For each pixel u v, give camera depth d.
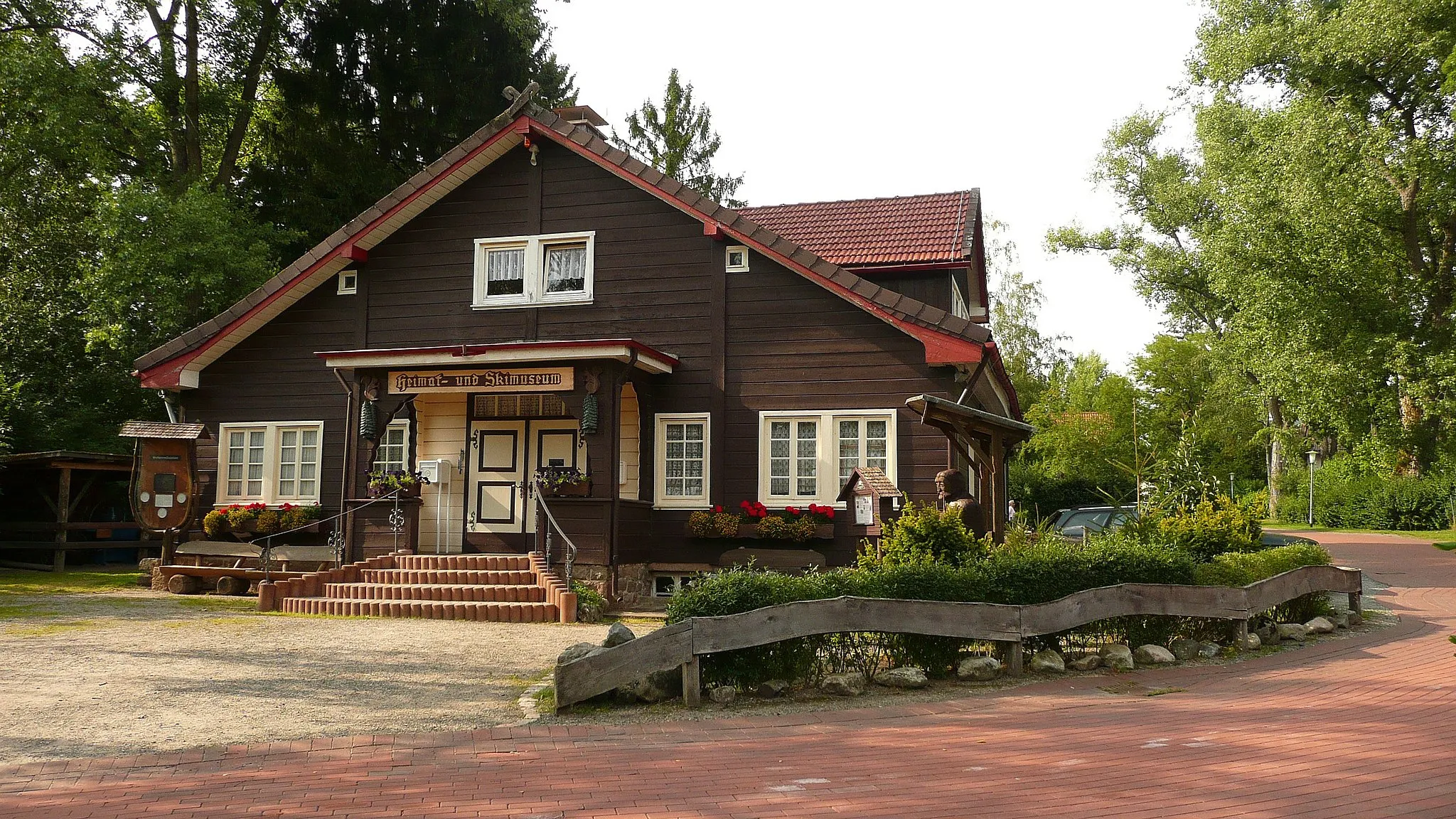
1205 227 36.41
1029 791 6.21
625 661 8.93
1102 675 10.59
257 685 9.98
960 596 10.39
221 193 28.64
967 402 16.67
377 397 17.44
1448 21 29.67
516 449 18.86
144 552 24.83
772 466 17.56
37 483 24.61
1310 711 8.67
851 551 16.94
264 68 32.34
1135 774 6.62
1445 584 20.39
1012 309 48.66
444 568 16.45
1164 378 50.59
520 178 19.16
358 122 31.00
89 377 29.42
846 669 9.96
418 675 10.54
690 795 6.19
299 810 5.97
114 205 25.98
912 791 6.25
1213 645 11.80
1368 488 40.94
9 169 28.14
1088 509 22.45
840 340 17.42
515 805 6.00
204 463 20.19
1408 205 31.67
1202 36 36.00
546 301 18.75
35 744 7.75
